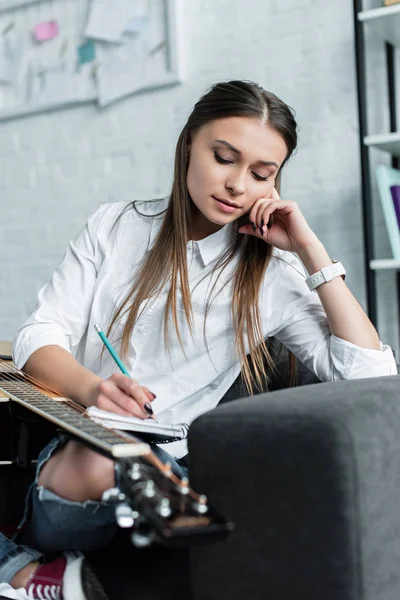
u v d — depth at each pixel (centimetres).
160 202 165
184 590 109
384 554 94
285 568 92
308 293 156
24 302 363
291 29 289
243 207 145
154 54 318
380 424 97
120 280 158
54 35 345
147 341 154
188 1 311
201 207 145
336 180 282
